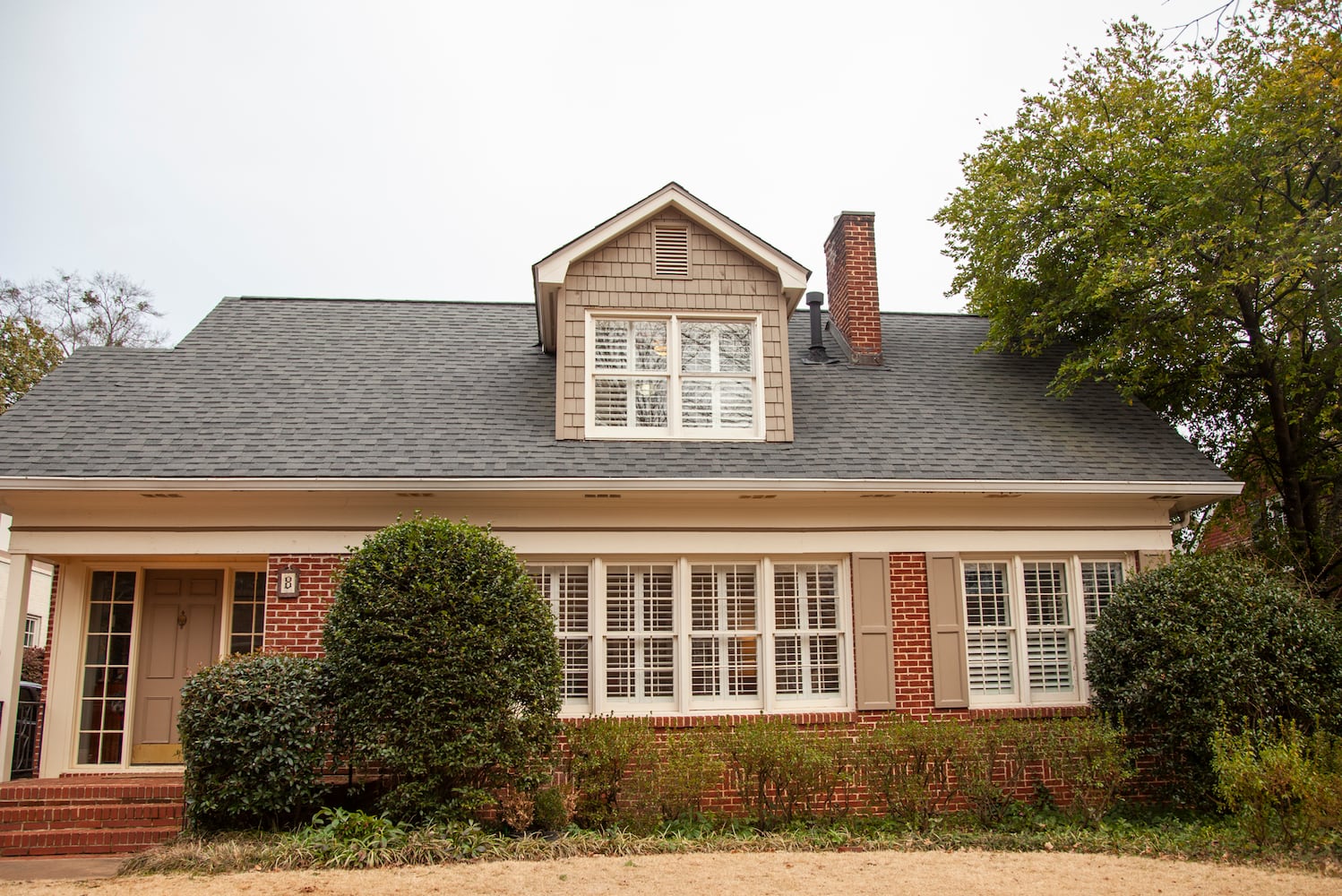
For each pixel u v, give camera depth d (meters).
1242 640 9.73
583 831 8.94
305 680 8.98
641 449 11.40
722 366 12.17
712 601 11.05
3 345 26.11
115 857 8.55
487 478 10.42
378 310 15.04
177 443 10.77
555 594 10.82
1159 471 11.66
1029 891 7.18
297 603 10.38
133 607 11.10
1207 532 17.72
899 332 15.45
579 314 11.90
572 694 10.66
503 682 8.84
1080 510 11.67
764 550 11.04
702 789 9.54
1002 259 14.08
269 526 10.51
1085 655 11.37
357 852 7.86
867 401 12.97
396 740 8.65
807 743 9.70
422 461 10.73
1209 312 12.56
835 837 8.93
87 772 10.65
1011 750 10.09
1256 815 8.59
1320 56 11.07
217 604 11.32
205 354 13.05
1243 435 14.88
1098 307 13.02
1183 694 9.78
